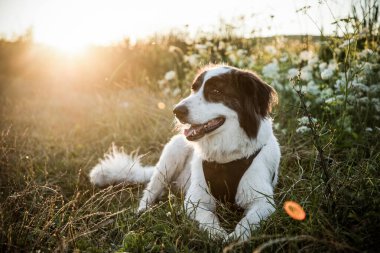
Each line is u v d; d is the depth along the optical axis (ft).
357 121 4.90
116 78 10.20
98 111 7.94
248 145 3.45
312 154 4.00
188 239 2.91
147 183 4.71
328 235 2.53
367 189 3.05
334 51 5.36
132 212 3.41
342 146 4.42
